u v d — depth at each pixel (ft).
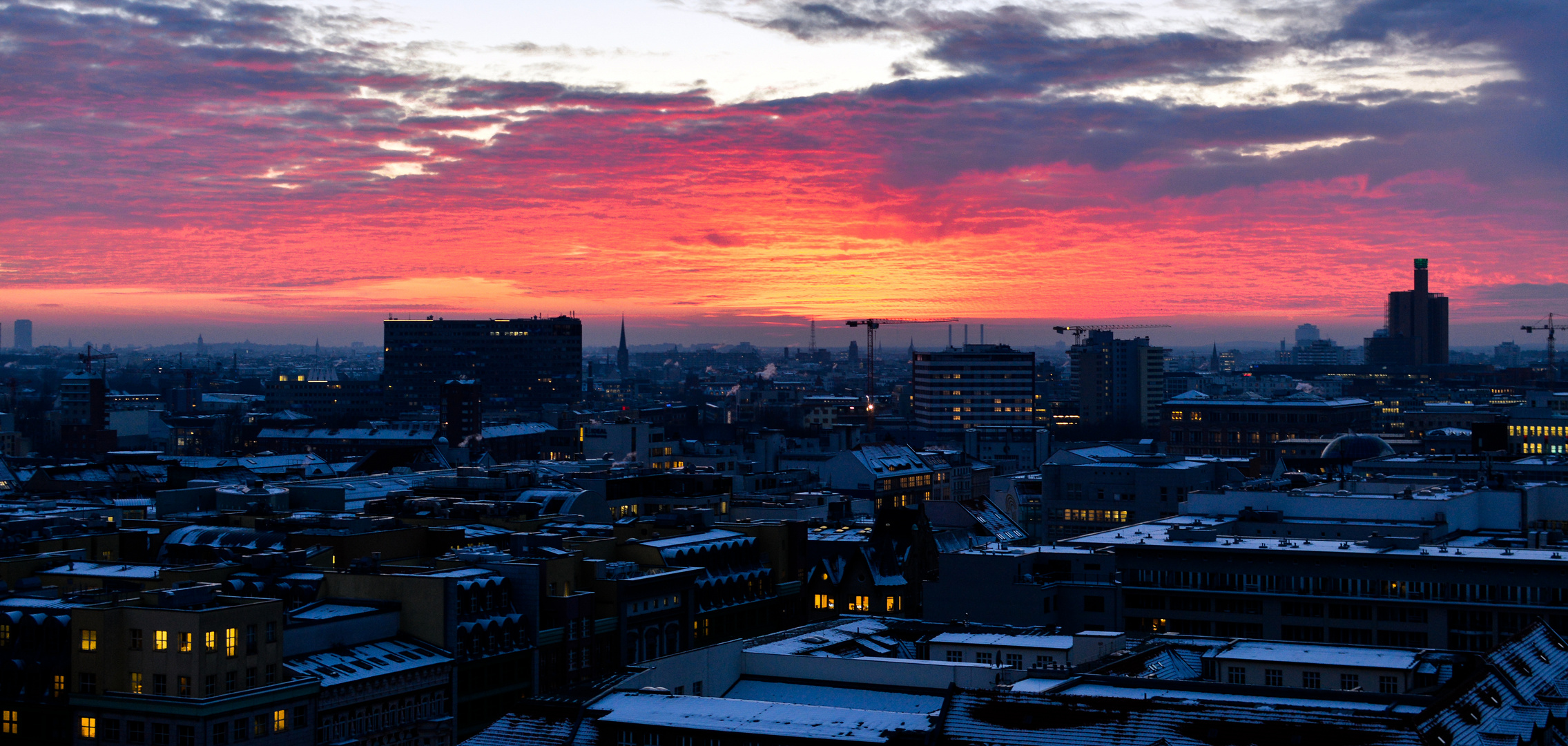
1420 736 360.69
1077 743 381.40
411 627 599.98
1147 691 423.64
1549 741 425.28
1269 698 406.41
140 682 513.86
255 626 522.47
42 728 528.22
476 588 617.21
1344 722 368.27
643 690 447.83
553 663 643.45
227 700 503.20
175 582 606.96
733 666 523.70
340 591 615.16
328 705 538.06
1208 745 370.53
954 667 500.33
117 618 518.78
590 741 416.87
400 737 562.66
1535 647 519.19
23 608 554.05
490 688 611.47
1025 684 436.76
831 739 396.98
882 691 507.30
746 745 403.95
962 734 391.86
